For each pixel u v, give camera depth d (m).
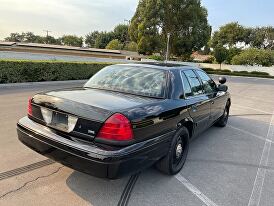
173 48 42.50
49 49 40.62
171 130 3.89
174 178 4.17
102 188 3.70
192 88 4.84
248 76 39.41
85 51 41.91
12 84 13.23
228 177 4.35
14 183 3.64
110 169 3.01
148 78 4.26
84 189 3.63
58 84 15.26
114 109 3.21
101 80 4.42
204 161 4.93
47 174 3.95
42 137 3.45
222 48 47.75
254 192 3.95
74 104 3.33
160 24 41.12
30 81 14.52
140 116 3.29
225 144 5.97
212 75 37.97
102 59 30.77
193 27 41.44
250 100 13.76
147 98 3.88
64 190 3.57
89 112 3.20
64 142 3.25
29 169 4.06
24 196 3.37
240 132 7.04
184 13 40.81
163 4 40.25
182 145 4.42
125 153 3.06
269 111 10.69
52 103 3.49
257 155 5.43
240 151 5.59
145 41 40.78
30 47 39.91
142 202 3.46
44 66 15.18
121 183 3.87
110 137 3.07
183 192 3.79
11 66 13.35
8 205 3.17
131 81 4.23
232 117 8.95
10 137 5.33
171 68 4.58
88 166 3.09
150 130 3.44
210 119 5.80
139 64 4.73
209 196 3.74
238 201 3.68
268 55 48.12
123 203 3.40
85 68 18.34
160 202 3.49
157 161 3.79
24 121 3.81
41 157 4.48
